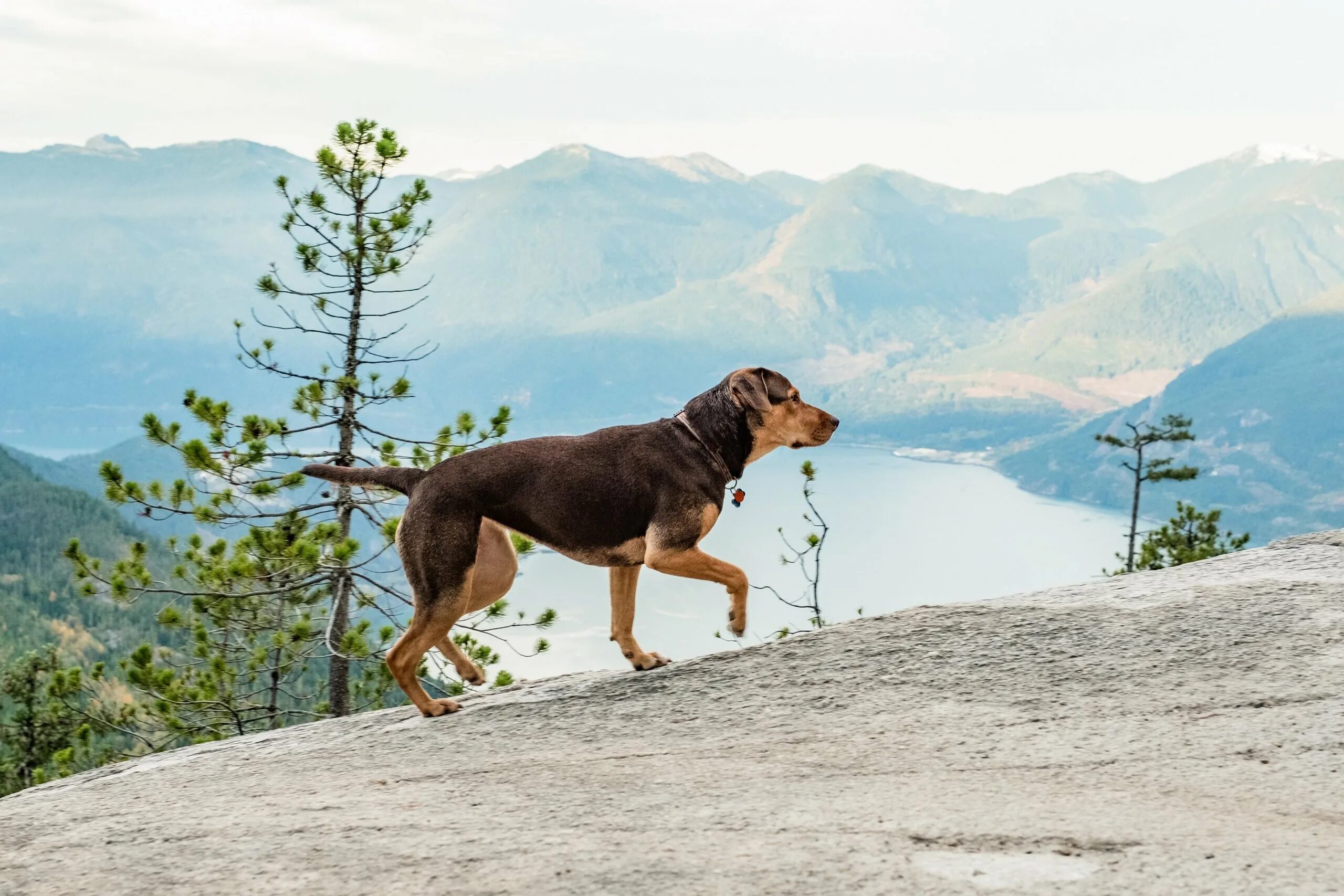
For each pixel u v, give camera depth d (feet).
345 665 47.52
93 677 50.34
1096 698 15.56
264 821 13.51
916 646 18.11
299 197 49.78
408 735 18.53
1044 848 10.71
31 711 68.49
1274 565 20.83
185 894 11.14
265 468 45.32
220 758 19.38
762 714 16.65
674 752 15.55
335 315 49.88
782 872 10.37
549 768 15.35
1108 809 11.76
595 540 20.03
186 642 52.70
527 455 19.99
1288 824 11.21
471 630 46.26
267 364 47.67
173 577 47.09
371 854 11.80
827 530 36.35
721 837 11.55
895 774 13.60
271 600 49.39
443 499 19.66
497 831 12.36
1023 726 14.88
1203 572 20.84
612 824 12.32
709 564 20.07
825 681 17.44
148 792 17.06
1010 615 18.81
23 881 12.01
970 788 12.82
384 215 50.72
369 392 48.80
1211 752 13.38
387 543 44.45
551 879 10.63
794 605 35.50
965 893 9.77
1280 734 13.65
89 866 12.31
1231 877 9.81
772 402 20.59
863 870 10.34
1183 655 16.49
